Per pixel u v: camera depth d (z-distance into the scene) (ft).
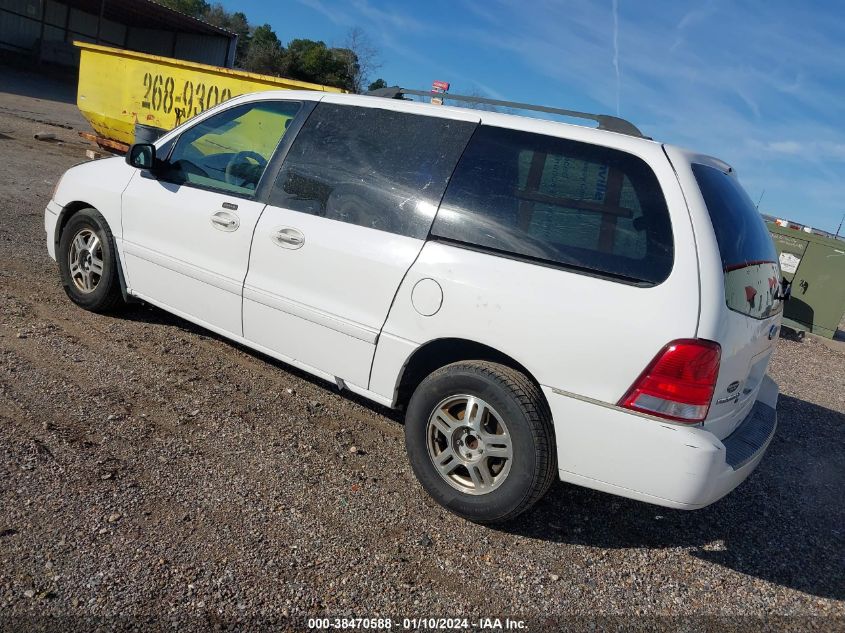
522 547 10.62
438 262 11.07
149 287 15.35
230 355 15.85
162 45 119.24
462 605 9.07
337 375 12.46
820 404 21.58
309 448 12.41
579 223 10.40
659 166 10.23
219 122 14.83
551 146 11.00
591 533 11.43
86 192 16.29
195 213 14.30
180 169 15.06
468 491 10.83
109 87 40.73
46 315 16.11
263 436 12.51
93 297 16.35
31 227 23.97
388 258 11.57
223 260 13.87
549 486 10.41
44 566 8.34
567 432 10.01
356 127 12.87
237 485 10.80
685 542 11.67
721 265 9.72
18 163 35.35
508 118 11.59
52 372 13.33
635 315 9.55
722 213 10.46
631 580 10.30
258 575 8.87
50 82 97.60
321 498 10.90
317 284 12.44
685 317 9.34
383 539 10.15
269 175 13.51
